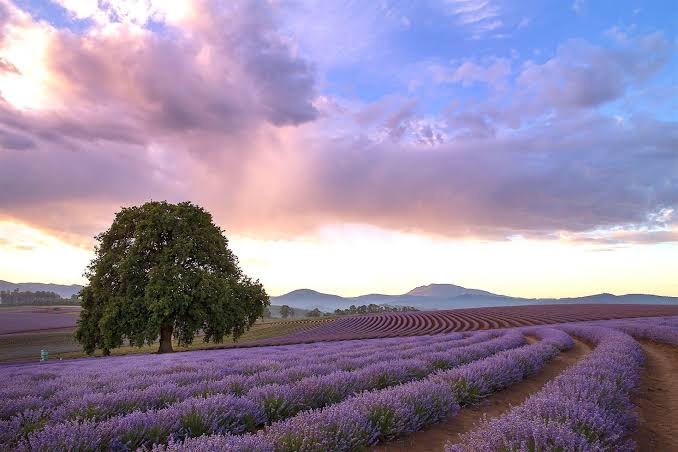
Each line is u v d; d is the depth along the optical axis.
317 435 4.30
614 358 9.86
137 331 27.06
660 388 8.98
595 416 4.58
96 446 4.36
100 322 26.95
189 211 31.52
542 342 16.64
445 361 10.95
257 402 6.21
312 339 43.56
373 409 5.51
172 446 3.75
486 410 7.03
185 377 9.41
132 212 30.78
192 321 28.75
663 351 16.36
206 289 28.42
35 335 71.44
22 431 5.06
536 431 3.78
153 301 26.41
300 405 6.30
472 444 3.87
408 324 62.03
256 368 10.91
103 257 29.80
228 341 57.91
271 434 4.32
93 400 6.41
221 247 31.94
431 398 6.24
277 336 60.84
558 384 6.59
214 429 5.09
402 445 5.14
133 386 8.42
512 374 9.30
